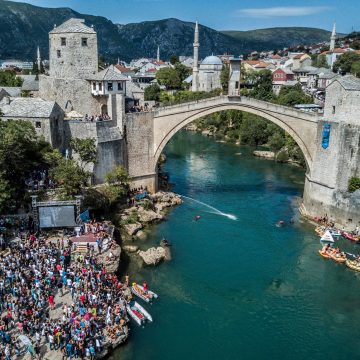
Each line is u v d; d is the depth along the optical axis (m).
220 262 53.81
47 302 38.75
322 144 65.88
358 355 38.28
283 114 70.25
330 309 44.88
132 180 73.44
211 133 146.88
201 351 37.88
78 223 53.03
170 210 71.44
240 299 46.12
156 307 43.97
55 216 51.78
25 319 35.28
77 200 52.94
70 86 75.12
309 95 137.75
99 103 75.88
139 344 38.12
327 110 65.69
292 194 81.44
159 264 52.75
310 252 57.16
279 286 48.91
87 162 66.00
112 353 36.44
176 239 59.94
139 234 60.66
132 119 71.38
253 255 55.97
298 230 64.06
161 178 87.12
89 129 67.50
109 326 37.66
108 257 48.47
